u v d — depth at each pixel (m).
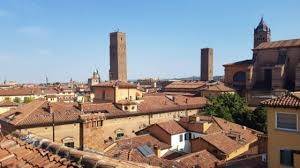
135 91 82.31
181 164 39.28
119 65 174.38
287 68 100.62
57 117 58.66
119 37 174.75
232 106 80.56
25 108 61.28
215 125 59.78
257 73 107.75
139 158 38.19
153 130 58.53
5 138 11.27
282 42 106.06
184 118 66.00
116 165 8.44
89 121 18.28
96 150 17.94
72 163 8.77
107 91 78.75
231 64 113.00
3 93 138.62
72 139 59.62
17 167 8.81
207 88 106.06
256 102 92.44
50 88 171.62
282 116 31.97
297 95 32.84
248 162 39.25
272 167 32.75
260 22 139.62
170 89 130.38
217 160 44.00
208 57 181.12
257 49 108.06
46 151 9.70
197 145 49.94
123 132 70.56
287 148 31.58
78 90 175.00
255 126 72.44
